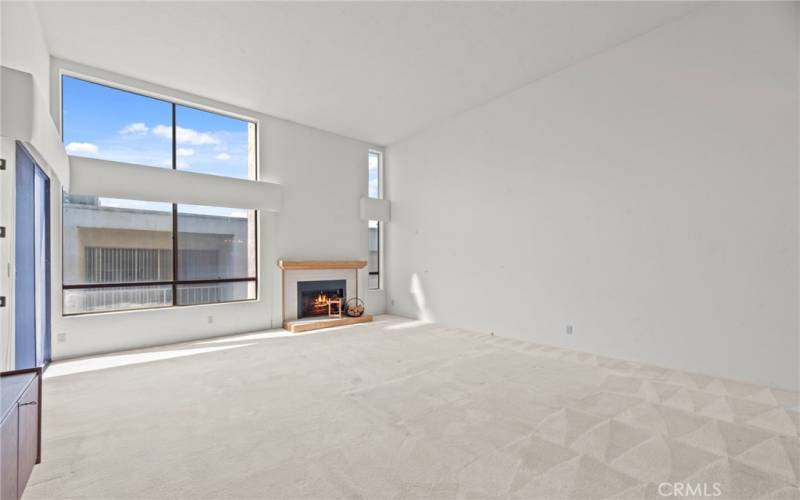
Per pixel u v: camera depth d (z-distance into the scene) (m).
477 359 4.47
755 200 3.55
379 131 7.26
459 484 2.02
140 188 4.98
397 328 6.42
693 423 2.72
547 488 1.98
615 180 4.51
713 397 3.21
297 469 2.17
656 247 4.17
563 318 5.03
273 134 6.47
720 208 3.74
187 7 3.69
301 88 5.46
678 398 3.20
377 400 3.20
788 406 3.00
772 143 3.46
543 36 4.29
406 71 5.04
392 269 7.96
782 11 3.40
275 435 2.58
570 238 4.95
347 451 2.37
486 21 3.99
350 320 6.79
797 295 3.33
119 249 5.06
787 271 3.38
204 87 5.39
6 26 2.84
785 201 3.39
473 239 6.28
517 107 5.59
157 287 5.37
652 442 2.46
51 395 3.32
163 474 2.12
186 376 3.85
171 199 5.23
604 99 4.61
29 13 3.43
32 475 2.09
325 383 3.63
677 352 4.02
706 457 2.27
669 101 4.07
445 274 6.77
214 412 2.96
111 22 3.90
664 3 3.75
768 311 3.47
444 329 6.32
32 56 3.54
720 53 3.73
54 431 2.63
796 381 3.32
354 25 4.04
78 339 4.60
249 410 3.00
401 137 7.59
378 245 8.14
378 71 5.02
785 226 3.39
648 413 2.90
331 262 6.83
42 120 2.83
